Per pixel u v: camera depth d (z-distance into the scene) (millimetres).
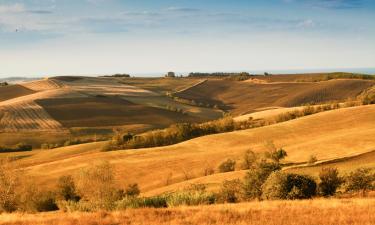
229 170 76062
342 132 99125
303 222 20172
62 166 90250
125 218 22688
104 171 53281
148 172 80750
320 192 32875
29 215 26359
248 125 127562
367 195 32156
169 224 20672
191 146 101750
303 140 97938
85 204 30359
